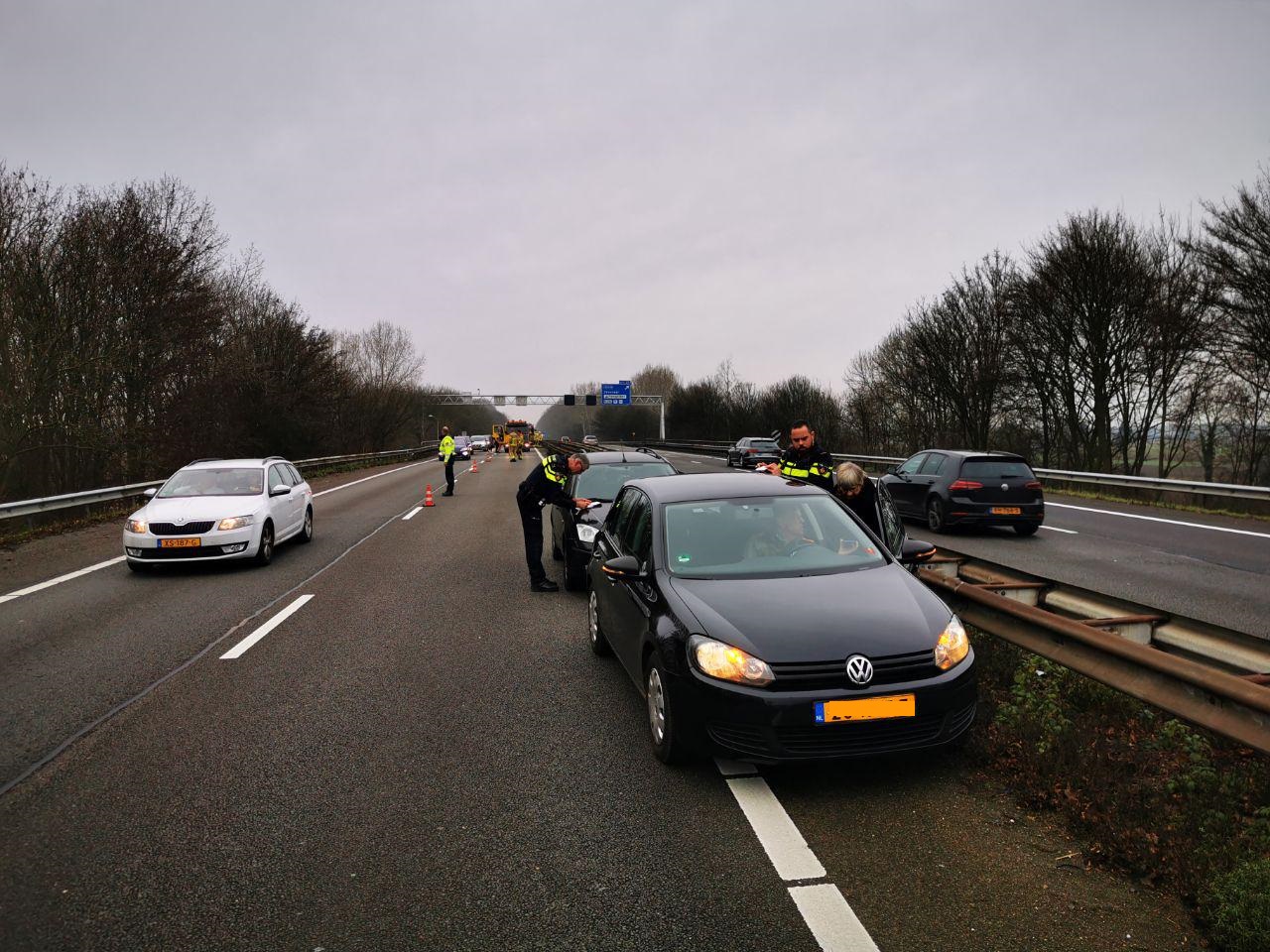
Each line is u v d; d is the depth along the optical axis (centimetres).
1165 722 402
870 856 310
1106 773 352
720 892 286
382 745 431
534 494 861
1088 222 2866
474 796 367
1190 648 441
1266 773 339
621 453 1073
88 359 1892
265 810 354
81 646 644
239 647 639
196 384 2425
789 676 356
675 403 7831
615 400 7681
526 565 1043
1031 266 2995
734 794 366
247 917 273
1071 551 1128
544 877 298
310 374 3569
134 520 980
